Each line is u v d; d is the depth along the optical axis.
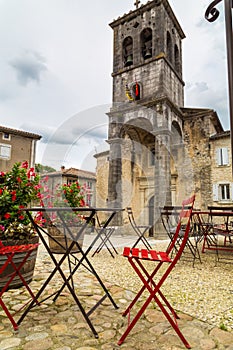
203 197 12.80
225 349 1.64
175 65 15.07
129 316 1.99
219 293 2.76
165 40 13.16
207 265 4.22
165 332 1.87
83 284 3.05
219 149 12.86
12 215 3.01
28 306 2.28
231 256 5.03
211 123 14.07
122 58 14.23
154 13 13.39
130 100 12.59
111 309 2.30
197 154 13.30
